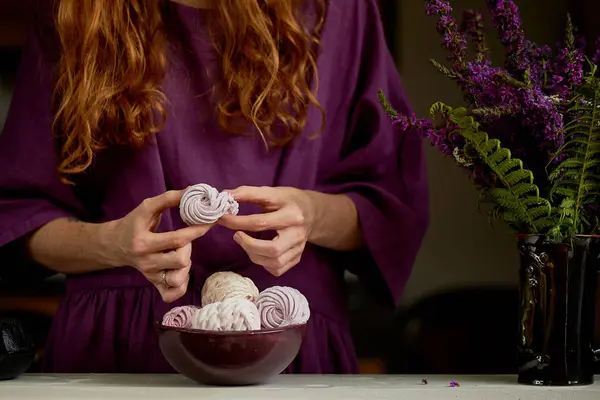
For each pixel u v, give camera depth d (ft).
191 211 3.91
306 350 4.96
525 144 3.88
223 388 3.53
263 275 4.91
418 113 6.02
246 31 4.90
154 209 4.09
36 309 5.89
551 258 3.71
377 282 5.24
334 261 5.21
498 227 5.99
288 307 3.73
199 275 4.87
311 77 5.11
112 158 4.95
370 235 5.02
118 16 4.84
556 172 3.73
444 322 5.99
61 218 4.95
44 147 5.01
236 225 4.10
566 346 3.70
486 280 6.00
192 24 5.01
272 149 5.03
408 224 5.15
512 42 3.97
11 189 5.02
